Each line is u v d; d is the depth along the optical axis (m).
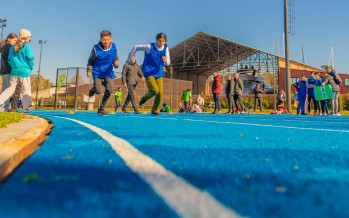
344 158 1.64
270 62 41.03
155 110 8.46
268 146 2.12
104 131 3.21
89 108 22.19
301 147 2.09
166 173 1.23
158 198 0.90
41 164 1.43
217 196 0.92
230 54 44.25
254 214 0.77
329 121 6.28
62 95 22.59
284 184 1.06
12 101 7.84
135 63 10.09
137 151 1.82
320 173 1.25
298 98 13.66
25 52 7.00
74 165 1.40
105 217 0.75
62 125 4.18
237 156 1.67
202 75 55.31
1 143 2.01
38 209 0.81
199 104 23.56
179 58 47.69
